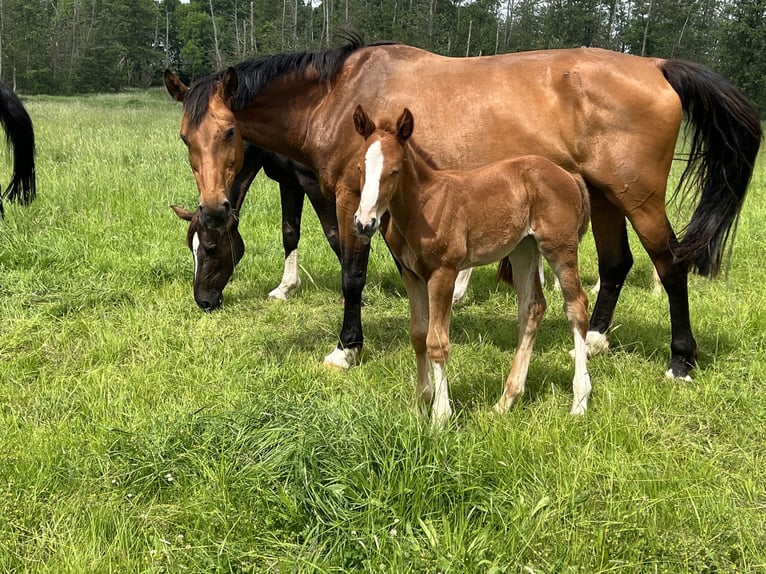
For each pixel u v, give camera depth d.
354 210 4.21
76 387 3.81
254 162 5.35
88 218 7.16
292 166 5.14
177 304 5.30
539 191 3.42
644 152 3.91
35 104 27.70
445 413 3.32
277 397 3.37
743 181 4.01
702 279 5.90
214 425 3.09
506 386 3.61
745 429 3.37
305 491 2.62
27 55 48.56
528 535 2.46
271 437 2.91
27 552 2.48
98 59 55.38
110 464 2.96
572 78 3.95
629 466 2.95
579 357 3.57
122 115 22.62
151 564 2.42
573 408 3.57
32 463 2.93
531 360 4.30
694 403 3.64
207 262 5.18
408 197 3.12
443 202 3.16
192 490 2.78
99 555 2.45
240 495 2.68
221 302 5.46
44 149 11.66
